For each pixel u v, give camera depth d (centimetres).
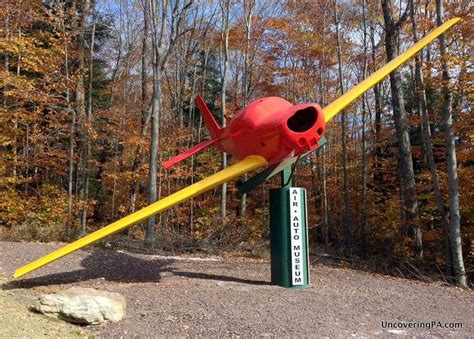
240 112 693
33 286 620
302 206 684
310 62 2158
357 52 2081
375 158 1880
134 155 1889
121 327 439
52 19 1581
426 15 1297
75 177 1877
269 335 427
